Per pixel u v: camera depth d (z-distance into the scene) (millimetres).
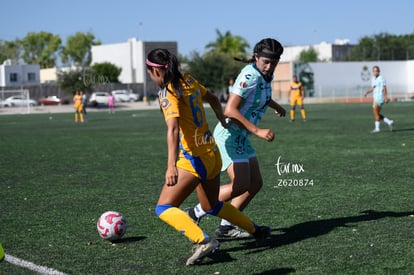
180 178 6445
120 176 13852
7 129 34625
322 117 38156
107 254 7180
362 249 7070
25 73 92062
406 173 13047
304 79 79688
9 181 13438
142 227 8547
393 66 85125
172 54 6246
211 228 8430
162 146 21297
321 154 17156
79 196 11258
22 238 8055
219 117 7082
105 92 69625
